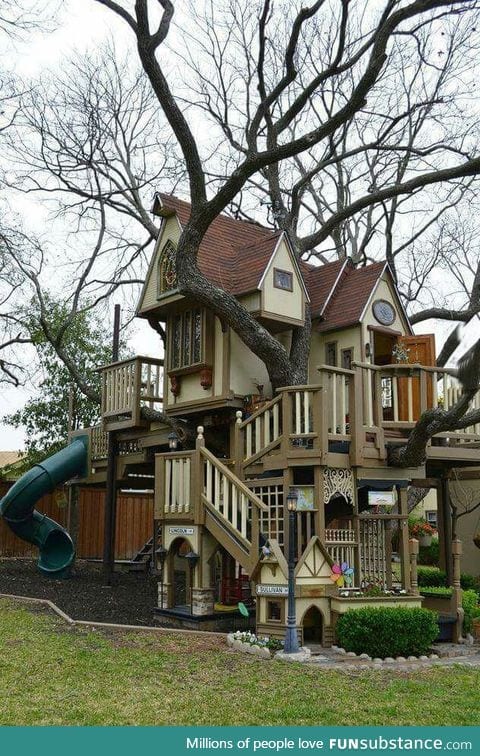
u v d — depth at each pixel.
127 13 12.28
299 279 13.83
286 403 10.83
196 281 12.38
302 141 12.05
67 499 23.02
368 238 22.41
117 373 16.39
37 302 24.81
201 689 7.20
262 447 11.64
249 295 13.34
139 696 6.87
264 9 15.44
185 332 14.70
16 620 10.51
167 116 12.10
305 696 7.06
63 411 25.61
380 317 14.02
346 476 10.84
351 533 10.91
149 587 15.62
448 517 14.92
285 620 9.55
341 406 11.02
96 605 12.61
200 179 12.30
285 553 10.41
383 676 8.09
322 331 14.26
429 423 10.23
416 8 11.59
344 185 23.36
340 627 9.59
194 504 11.21
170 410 14.73
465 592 11.92
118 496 24.12
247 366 13.84
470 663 9.06
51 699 6.65
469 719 6.48
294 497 9.38
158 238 15.02
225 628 11.04
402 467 11.27
